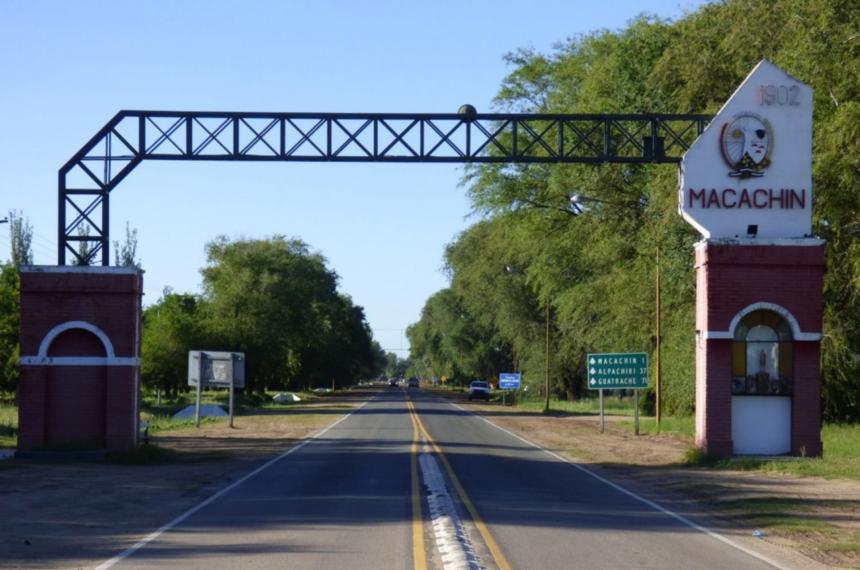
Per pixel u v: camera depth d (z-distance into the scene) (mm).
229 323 85750
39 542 13750
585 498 19422
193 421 53125
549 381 74812
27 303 28281
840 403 38625
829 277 33906
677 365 44281
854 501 18906
